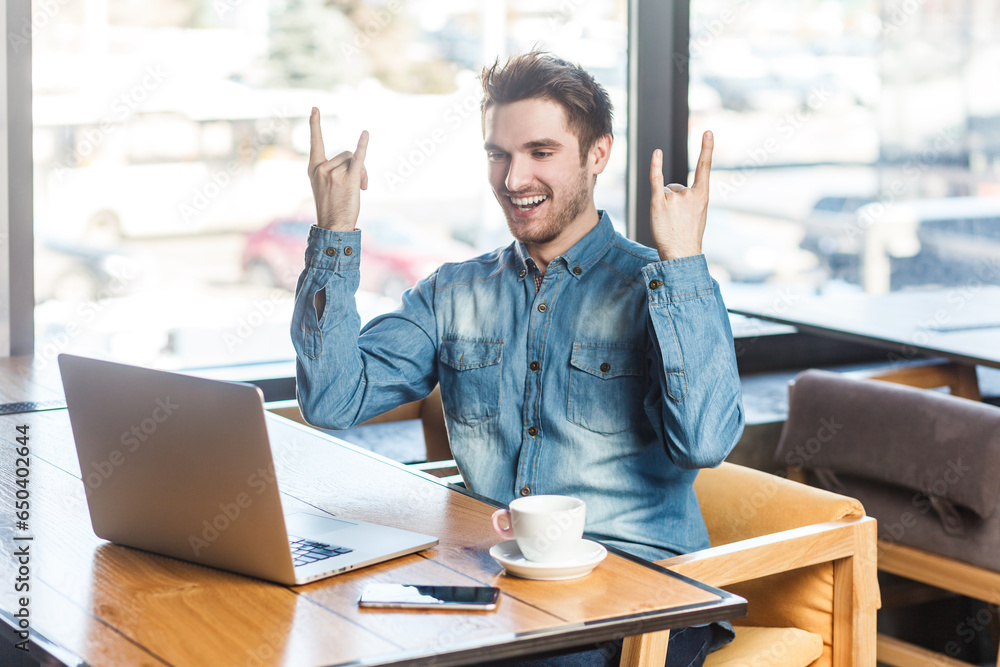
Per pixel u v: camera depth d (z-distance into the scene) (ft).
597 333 5.29
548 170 5.25
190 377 3.78
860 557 5.17
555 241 5.43
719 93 10.12
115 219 8.69
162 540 4.12
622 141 10.25
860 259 9.81
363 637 3.39
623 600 3.70
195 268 9.00
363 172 5.19
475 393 5.49
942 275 9.57
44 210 8.47
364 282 9.46
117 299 8.80
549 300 5.42
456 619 3.52
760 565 4.80
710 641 5.06
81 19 8.36
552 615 3.56
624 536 5.16
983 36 9.19
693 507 5.37
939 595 8.23
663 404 4.85
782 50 9.89
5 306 8.41
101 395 4.04
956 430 6.67
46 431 6.26
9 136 8.22
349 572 3.97
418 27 9.33
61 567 4.06
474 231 9.78
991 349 7.37
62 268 8.59
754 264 10.18
